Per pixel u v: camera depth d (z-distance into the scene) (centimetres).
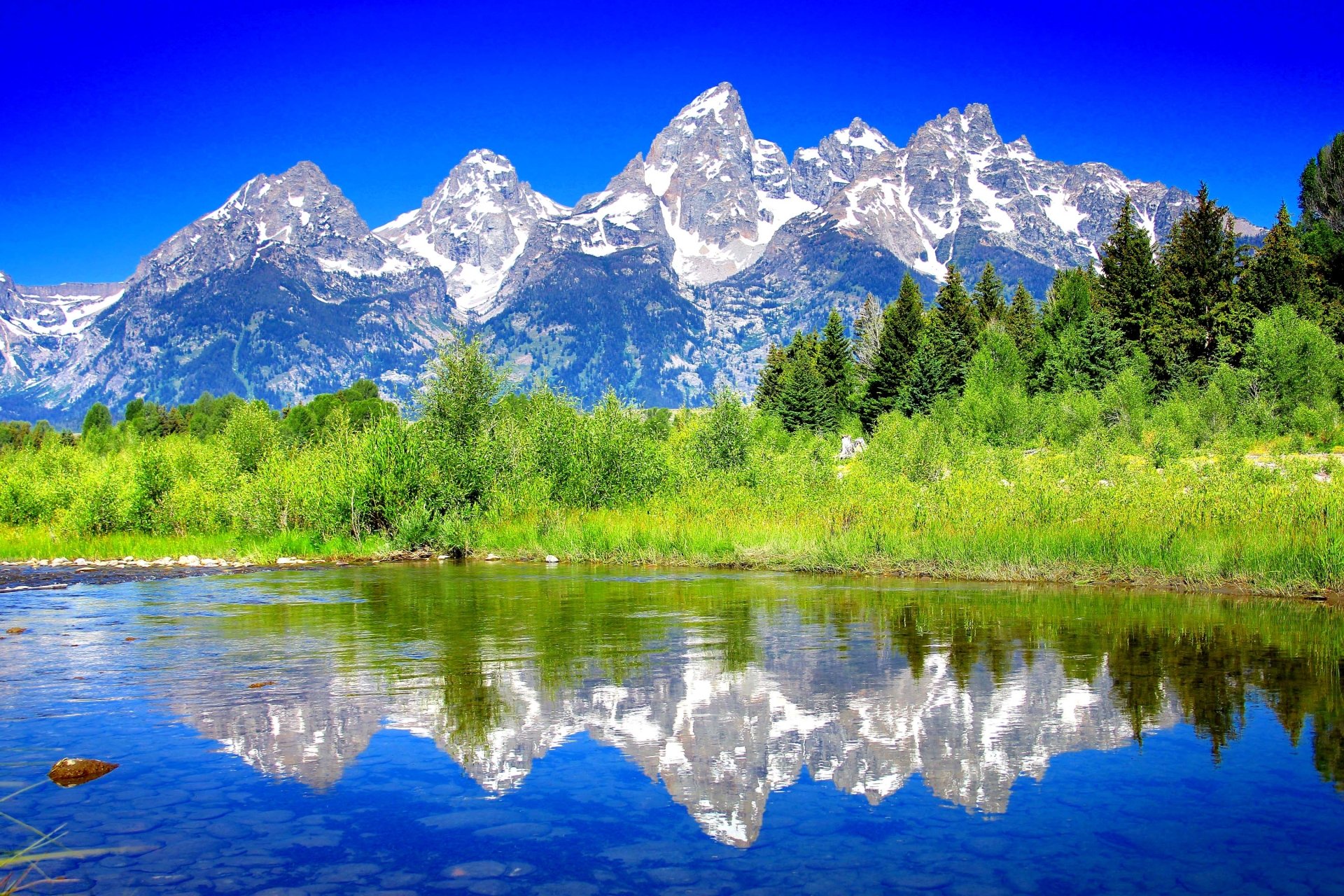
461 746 733
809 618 1357
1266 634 1181
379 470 2792
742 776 660
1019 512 2038
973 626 1260
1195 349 5712
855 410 7056
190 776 666
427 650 1127
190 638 1231
